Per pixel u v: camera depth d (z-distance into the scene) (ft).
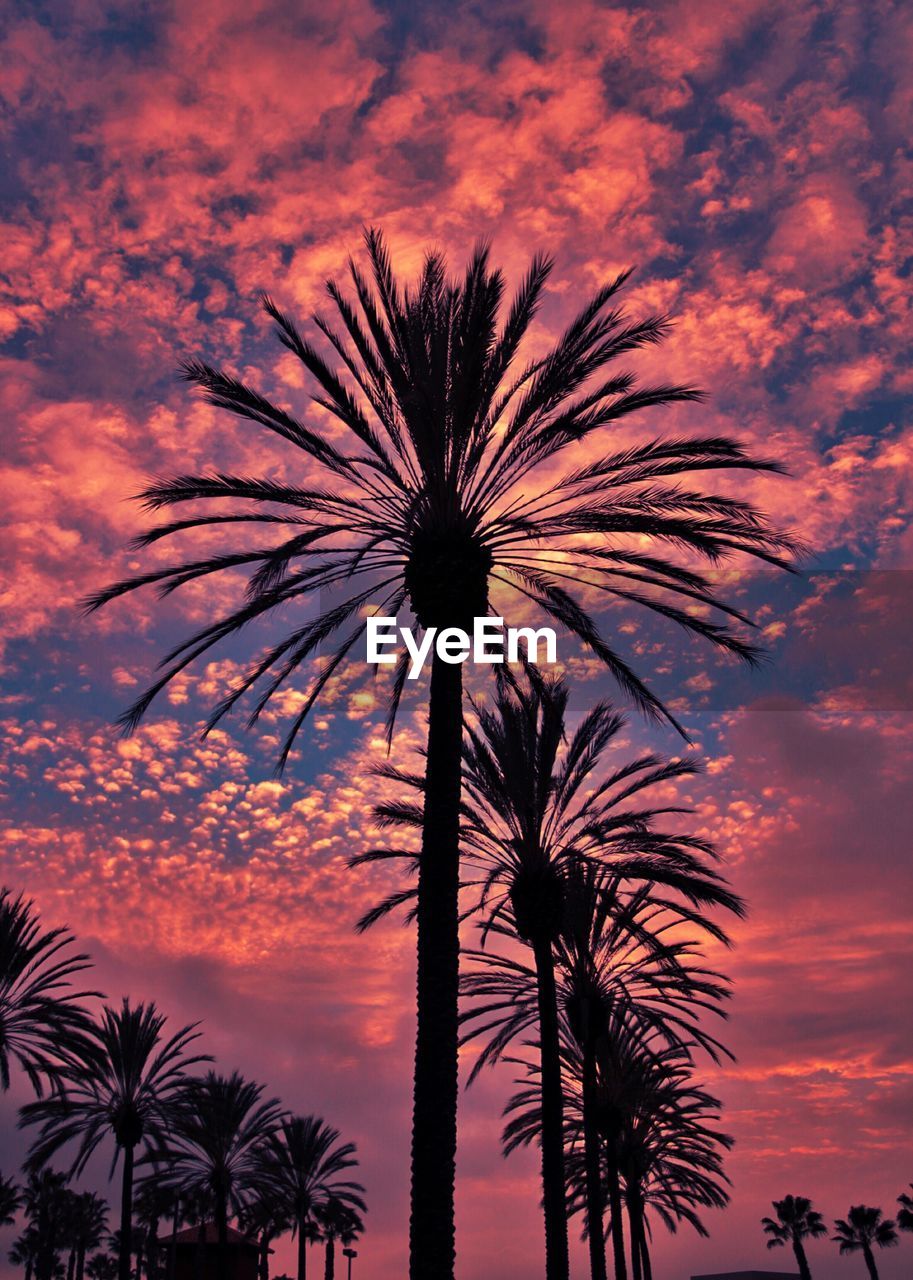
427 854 46.57
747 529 50.37
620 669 55.06
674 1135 135.03
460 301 48.49
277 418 48.85
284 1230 205.57
